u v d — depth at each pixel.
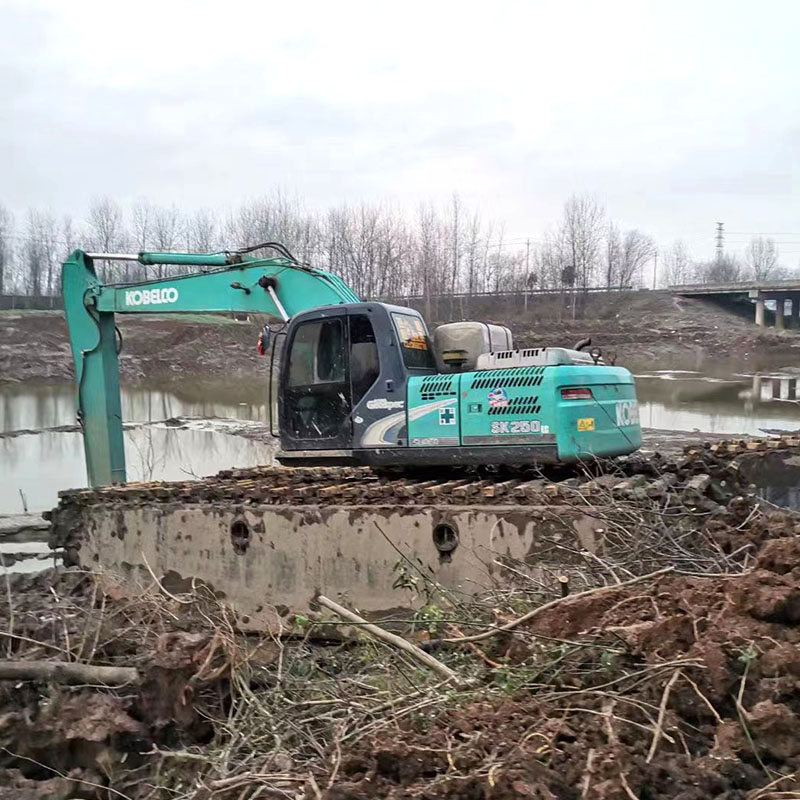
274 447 19.25
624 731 3.73
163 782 4.40
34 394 34.44
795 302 52.62
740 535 5.98
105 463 10.27
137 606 6.54
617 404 7.77
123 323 44.44
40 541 11.23
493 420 7.36
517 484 7.32
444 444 7.54
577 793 3.40
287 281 9.27
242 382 38.94
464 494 6.91
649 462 7.84
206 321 44.12
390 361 7.79
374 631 4.99
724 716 3.84
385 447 7.78
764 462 8.11
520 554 6.55
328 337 8.12
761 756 3.58
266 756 4.18
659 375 36.88
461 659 4.84
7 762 4.71
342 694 4.73
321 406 8.12
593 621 4.63
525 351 7.64
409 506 6.95
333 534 7.16
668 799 3.37
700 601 4.49
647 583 4.97
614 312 49.97
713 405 26.72
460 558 6.75
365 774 3.69
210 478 9.34
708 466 7.49
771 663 3.86
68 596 7.73
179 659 4.89
